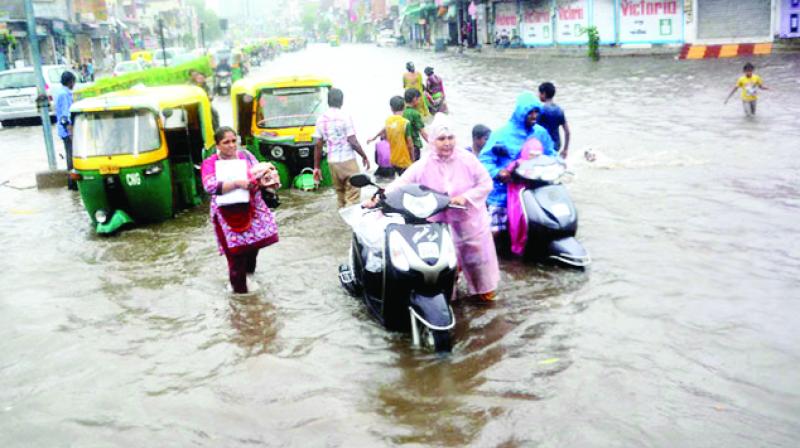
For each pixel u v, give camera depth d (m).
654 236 7.80
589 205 9.14
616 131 14.59
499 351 5.40
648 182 10.12
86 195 9.20
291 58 73.31
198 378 5.22
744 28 31.81
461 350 5.45
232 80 36.00
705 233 7.78
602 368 5.02
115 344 5.85
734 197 9.09
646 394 4.65
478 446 4.18
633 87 22.50
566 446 4.14
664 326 5.61
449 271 5.50
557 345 5.43
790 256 6.95
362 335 5.84
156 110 9.60
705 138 13.18
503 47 49.94
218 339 5.88
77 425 4.64
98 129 9.39
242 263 6.76
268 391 4.96
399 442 4.26
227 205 6.52
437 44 63.06
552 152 7.75
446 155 6.09
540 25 45.91
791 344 5.20
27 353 5.74
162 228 9.50
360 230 6.04
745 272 6.61
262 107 11.45
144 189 9.34
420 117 11.41
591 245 7.64
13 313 6.57
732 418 4.32
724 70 25.08
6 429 4.62
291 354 5.54
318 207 10.15
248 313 6.40
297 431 4.45
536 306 6.20
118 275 7.58
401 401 4.74
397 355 5.44
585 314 5.94
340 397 4.84
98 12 56.28
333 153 9.40
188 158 10.39
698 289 6.28
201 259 8.04
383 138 11.38
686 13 34.44
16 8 40.59
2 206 11.22
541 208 7.07
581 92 22.31
